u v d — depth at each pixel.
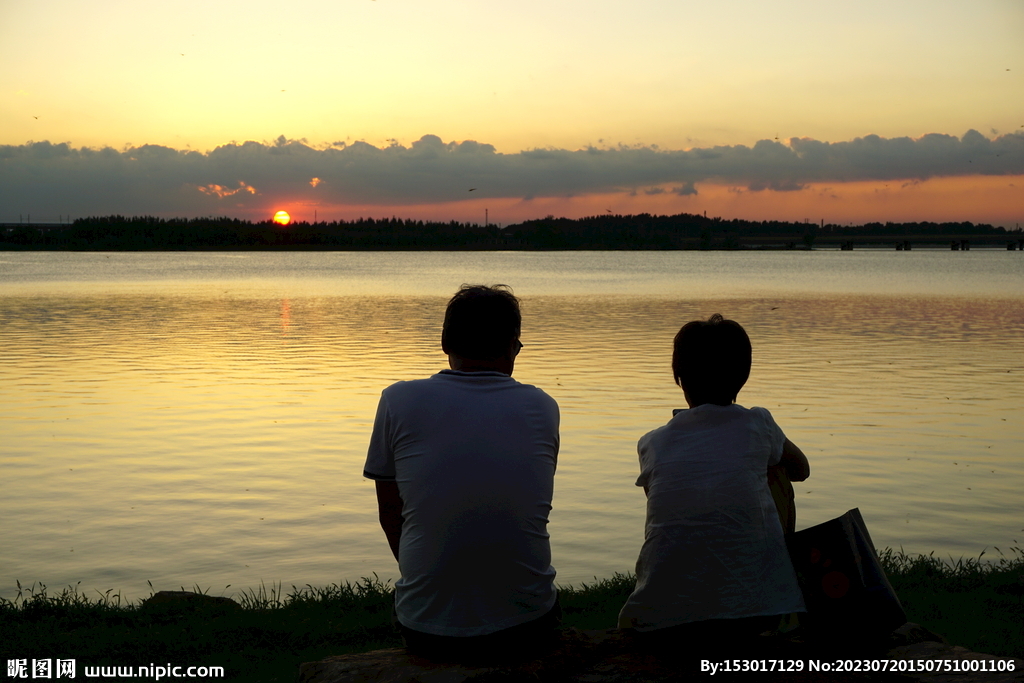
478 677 2.86
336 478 11.24
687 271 117.38
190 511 9.72
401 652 3.19
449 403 3.05
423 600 3.03
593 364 22.53
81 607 5.39
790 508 3.35
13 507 9.85
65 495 10.38
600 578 7.43
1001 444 13.08
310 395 17.92
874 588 3.07
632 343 27.89
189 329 33.34
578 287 70.38
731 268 132.62
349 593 5.96
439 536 2.97
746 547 3.12
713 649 3.14
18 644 4.62
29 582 7.45
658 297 55.72
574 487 10.70
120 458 12.37
